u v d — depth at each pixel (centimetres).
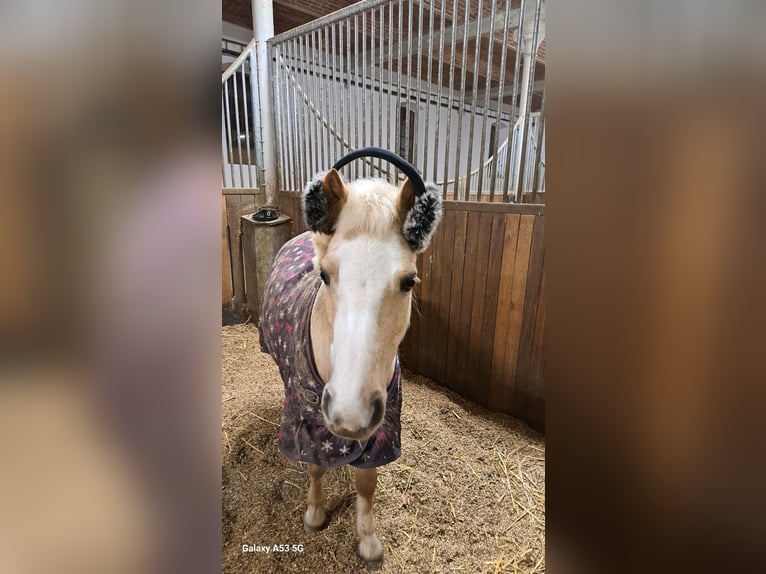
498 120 184
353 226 87
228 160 323
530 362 185
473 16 397
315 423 105
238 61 303
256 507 139
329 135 275
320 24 259
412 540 129
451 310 213
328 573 118
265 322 152
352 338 81
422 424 187
